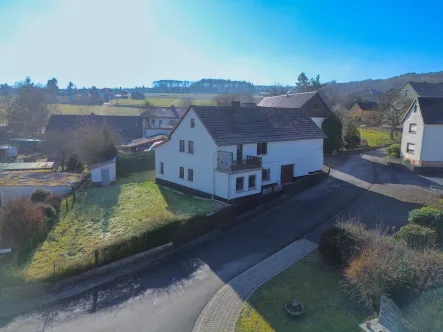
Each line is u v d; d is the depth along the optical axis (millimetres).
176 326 13883
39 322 14438
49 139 51750
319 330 12844
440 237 18531
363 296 13773
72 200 31656
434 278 12992
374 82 188125
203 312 14680
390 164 40750
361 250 15820
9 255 20016
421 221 19531
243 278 17188
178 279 17547
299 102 49938
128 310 15070
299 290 15633
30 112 85375
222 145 28406
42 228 23109
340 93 139875
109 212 28625
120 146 57219
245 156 30359
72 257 20484
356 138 52469
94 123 62125
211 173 29766
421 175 36844
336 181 34688
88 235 23891
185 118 31969
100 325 14109
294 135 34031
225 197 28516
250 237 22359
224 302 15250
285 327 13156
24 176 36844
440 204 26141
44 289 16672
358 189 31812
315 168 37000
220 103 92188
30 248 21562
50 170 42594
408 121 42500
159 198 31781
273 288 15961
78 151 49219
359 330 12633
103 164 39062
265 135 31750
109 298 16047
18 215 22219
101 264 18438
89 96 166625
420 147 39906
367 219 24406
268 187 30844
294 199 29500
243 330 13211
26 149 63219
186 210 27203
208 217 23453
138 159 46344
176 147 33750
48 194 29953
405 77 162375
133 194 34000
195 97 160750
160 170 36969
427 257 13984
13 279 16344
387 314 12250
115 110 115125
